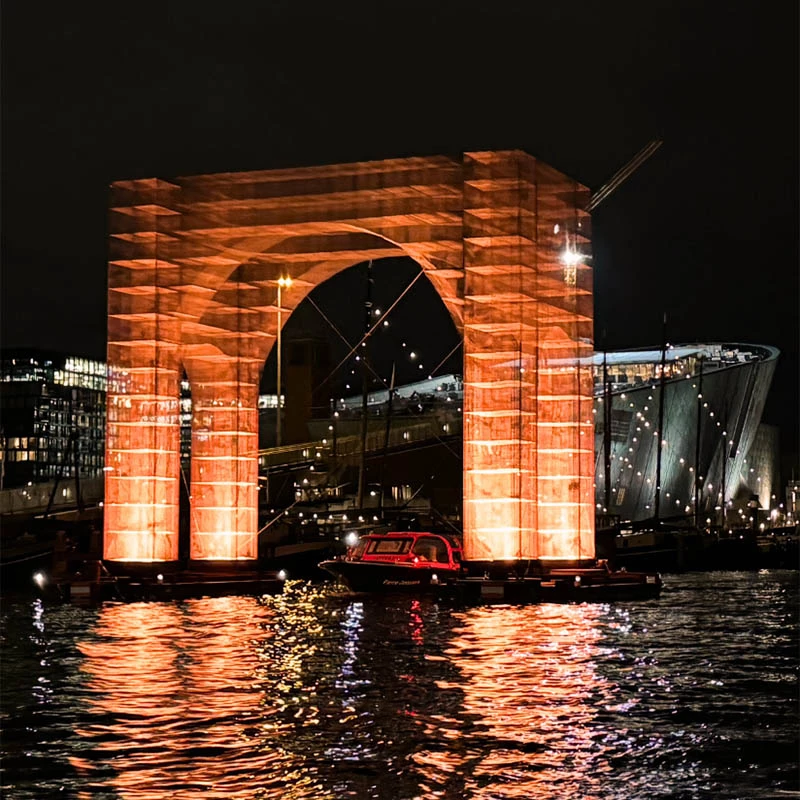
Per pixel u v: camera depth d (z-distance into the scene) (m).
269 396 132.00
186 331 56.03
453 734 22.80
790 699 26.78
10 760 21.08
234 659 32.72
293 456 99.00
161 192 54.28
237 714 24.66
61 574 55.56
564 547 52.09
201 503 56.59
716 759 21.12
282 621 43.12
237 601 52.38
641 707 25.73
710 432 138.38
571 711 25.17
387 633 38.91
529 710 25.17
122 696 26.86
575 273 52.69
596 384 132.25
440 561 56.81
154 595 52.34
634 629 40.94
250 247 55.31
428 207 51.78
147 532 53.50
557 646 35.66
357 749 21.59
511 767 20.47
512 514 49.12
